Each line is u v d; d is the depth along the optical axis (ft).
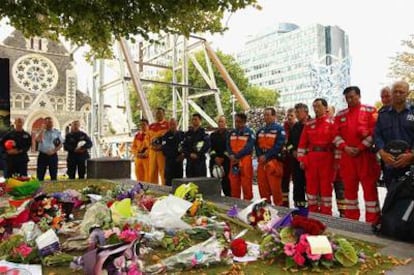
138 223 10.78
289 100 245.65
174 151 26.43
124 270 7.32
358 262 8.80
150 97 104.32
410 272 8.21
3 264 8.54
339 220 13.76
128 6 20.16
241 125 21.86
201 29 23.58
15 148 27.94
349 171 16.15
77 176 33.68
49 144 29.84
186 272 8.36
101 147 46.75
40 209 12.23
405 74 65.26
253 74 276.00
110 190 17.67
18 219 11.21
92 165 29.43
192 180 19.10
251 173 21.33
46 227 11.41
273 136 20.33
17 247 9.11
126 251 7.49
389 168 12.87
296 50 249.14
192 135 25.02
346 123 16.33
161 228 10.99
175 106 55.98
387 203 11.52
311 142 18.08
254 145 21.54
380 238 11.21
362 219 20.38
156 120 29.30
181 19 21.94
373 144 14.89
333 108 21.72
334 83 138.51
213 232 10.75
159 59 65.36
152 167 28.68
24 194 14.98
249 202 17.42
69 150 31.01
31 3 19.49
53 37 22.97
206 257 8.70
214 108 100.42
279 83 255.29
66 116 136.77
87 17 19.58
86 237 10.21
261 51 270.46
